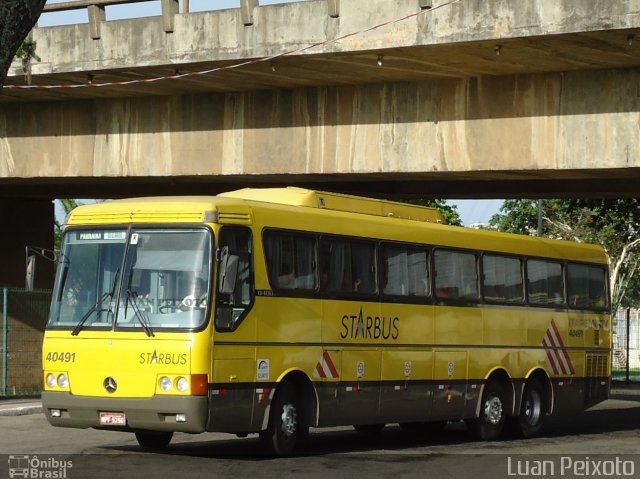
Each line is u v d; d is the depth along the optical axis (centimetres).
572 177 2417
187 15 2334
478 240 2036
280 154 2527
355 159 2450
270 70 2339
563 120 2256
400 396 1833
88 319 1552
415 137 2394
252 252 1580
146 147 2667
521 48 2084
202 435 1997
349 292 1745
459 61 2202
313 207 1741
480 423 2016
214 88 2544
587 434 2209
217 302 1511
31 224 3534
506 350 2075
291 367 1625
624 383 4138
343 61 2244
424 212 1981
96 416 1527
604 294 2383
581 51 2088
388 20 2131
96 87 2572
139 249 1555
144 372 1500
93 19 2420
